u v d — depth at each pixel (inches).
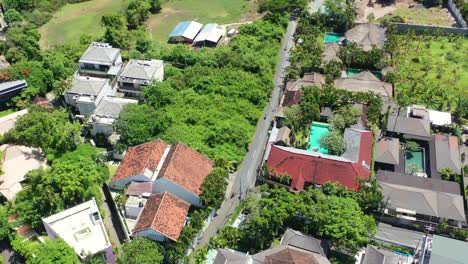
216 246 3752.5
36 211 3804.1
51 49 6550.2
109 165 4662.9
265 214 3673.7
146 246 3513.8
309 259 3380.9
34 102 5462.6
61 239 3405.5
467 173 4453.7
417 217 3939.5
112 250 3585.1
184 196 4067.4
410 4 7751.0
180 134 4840.1
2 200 4188.0
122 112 4881.9
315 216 3654.0
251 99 5487.2
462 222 3853.3
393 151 4574.3
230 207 4207.7
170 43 6889.8
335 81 5600.4
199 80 5689.0
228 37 6958.7
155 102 5265.8
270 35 6722.4
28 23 7332.7
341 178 4192.9
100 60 5654.5
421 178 4249.5
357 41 6378.0
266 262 3437.5
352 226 3597.4
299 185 4205.2
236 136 4832.7
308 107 4977.9
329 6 6963.6
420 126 4840.1
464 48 6412.4
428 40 6604.3
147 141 4753.9
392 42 6220.5
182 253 3595.0
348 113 4909.0
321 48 6181.1
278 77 6018.7
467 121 5083.7
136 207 3939.5
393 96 5423.2
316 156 4333.2
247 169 4626.0
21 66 5684.1
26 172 4350.4
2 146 4677.7
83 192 3978.8
